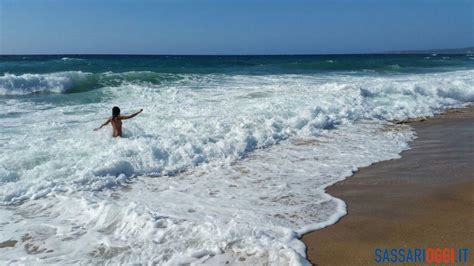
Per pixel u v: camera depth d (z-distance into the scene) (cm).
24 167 707
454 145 930
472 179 675
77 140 855
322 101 1323
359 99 1400
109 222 512
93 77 1714
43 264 423
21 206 576
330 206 571
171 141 860
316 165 780
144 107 1226
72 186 638
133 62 3781
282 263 411
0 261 430
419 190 629
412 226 499
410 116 1286
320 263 416
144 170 729
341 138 999
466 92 1680
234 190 644
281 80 1983
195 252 430
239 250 434
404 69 3216
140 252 440
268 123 1052
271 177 709
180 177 712
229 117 1088
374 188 646
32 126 979
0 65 2741
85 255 440
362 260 422
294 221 520
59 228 506
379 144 941
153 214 520
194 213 545
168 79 1869
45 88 1570
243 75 2278
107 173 696
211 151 837
